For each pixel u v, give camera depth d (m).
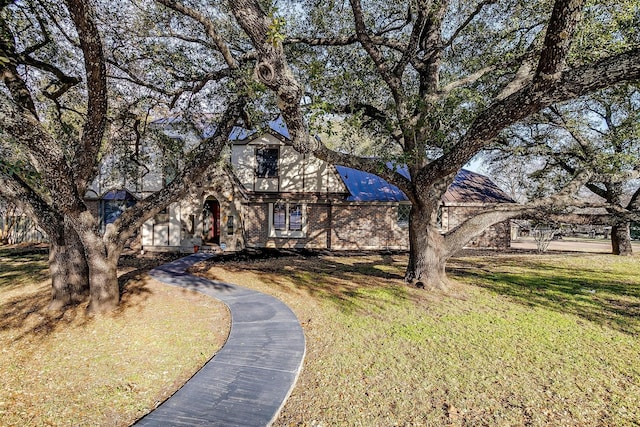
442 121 7.81
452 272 10.78
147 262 12.72
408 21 9.36
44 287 8.30
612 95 10.55
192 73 8.39
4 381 3.99
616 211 8.09
